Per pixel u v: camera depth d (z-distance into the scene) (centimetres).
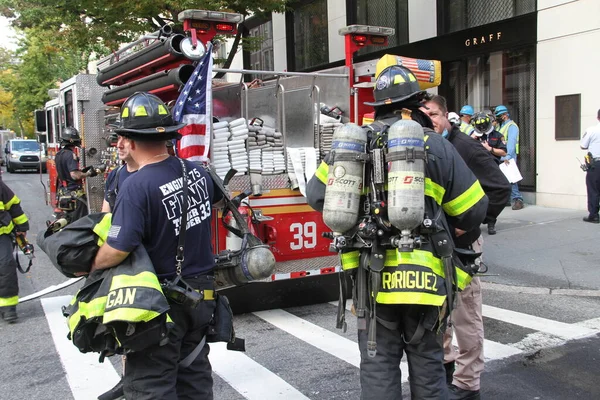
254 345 505
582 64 992
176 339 269
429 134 277
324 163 288
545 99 1058
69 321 262
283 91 579
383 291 266
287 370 447
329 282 640
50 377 445
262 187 557
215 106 650
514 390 399
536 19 1056
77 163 796
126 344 250
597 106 977
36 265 859
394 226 260
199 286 281
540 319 552
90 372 453
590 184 916
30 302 661
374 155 263
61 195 802
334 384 419
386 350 276
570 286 647
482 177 339
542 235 872
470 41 1177
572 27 998
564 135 1031
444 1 1234
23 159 2928
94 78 818
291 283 620
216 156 523
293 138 627
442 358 282
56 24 1200
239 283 324
